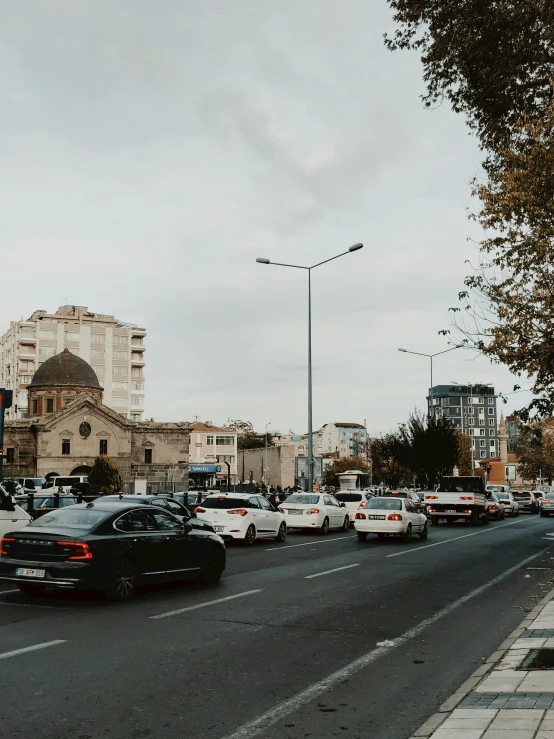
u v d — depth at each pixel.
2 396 21.23
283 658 7.78
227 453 121.50
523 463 89.12
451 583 14.20
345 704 6.19
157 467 80.94
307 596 12.23
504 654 7.77
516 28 14.70
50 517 11.89
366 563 17.69
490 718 5.43
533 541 25.38
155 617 10.05
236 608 10.92
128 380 130.50
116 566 11.37
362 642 8.68
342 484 66.75
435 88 16.62
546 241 15.77
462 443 108.38
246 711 5.95
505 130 16.41
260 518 23.61
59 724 5.52
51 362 82.06
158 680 6.80
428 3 15.47
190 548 13.02
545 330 17.44
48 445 75.44
